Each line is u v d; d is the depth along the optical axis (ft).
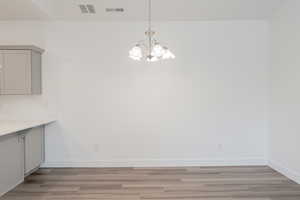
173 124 17.30
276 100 16.14
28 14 15.66
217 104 17.31
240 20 17.15
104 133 17.20
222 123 17.37
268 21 17.03
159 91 17.20
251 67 17.29
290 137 14.60
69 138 17.12
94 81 17.06
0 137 12.08
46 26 16.87
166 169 16.66
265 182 14.06
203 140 17.38
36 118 16.98
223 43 17.19
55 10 15.72
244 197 12.03
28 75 15.40
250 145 17.31
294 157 14.23
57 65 16.96
